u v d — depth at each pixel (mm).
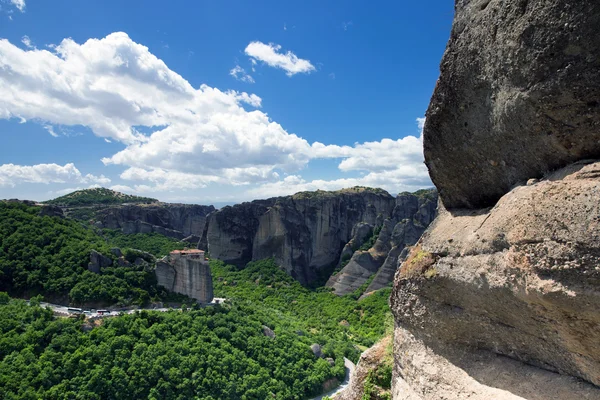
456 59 7398
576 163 5738
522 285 5641
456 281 7121
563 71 5375
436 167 8797
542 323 5859
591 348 5324
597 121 5332
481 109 7199
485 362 7207
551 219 5188
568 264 4898
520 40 5824
